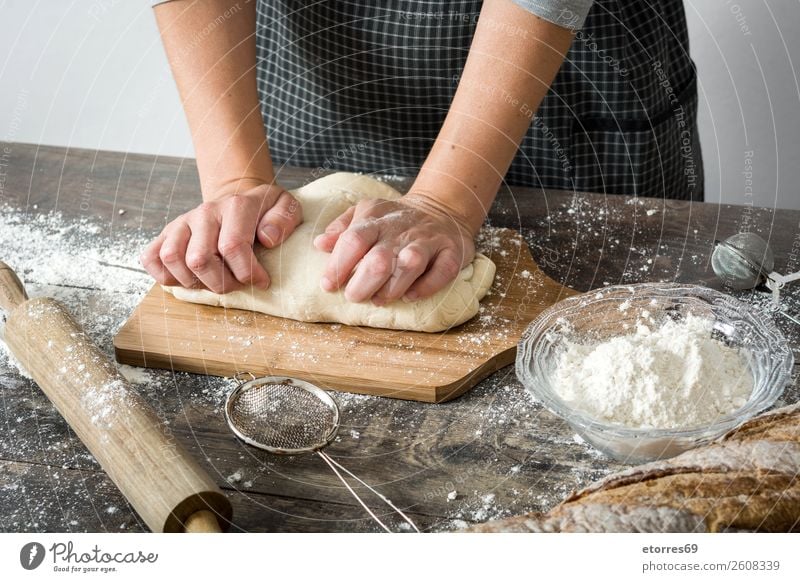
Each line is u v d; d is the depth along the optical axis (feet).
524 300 3.31
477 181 3.46
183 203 4.04
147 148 6.86
